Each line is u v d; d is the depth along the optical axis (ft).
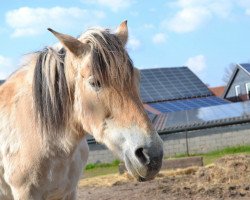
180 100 74.49
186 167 25.02
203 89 79.30
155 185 19.26
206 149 44.45
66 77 8.36
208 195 15.96
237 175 18.72
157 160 7.33
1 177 9.10
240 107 50.80
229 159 19.84
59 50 8.60
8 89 9.26
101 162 44.55
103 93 7.67
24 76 9.18
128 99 7.61
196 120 49.42
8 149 8.82
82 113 8.07
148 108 69.21
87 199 17.69
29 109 8.71
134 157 7.39
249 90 80.64
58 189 8.84
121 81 7.64
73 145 8.64
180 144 45.24
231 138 43.78
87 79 7.78
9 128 8.89
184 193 16.62
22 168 8.64
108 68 7.65
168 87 77.51
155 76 80.38
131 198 16.79
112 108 7.63
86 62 7.79
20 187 8.70
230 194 15.78
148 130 7.47
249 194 15.71
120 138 7.59
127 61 7.77
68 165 8.81
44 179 8.64
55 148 8.56
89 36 7.98
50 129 8.50
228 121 43.55
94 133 7.93
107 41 7.82
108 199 17.13
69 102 8.41
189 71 84.33
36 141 8.55
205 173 19.97
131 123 7.52
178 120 51.78
